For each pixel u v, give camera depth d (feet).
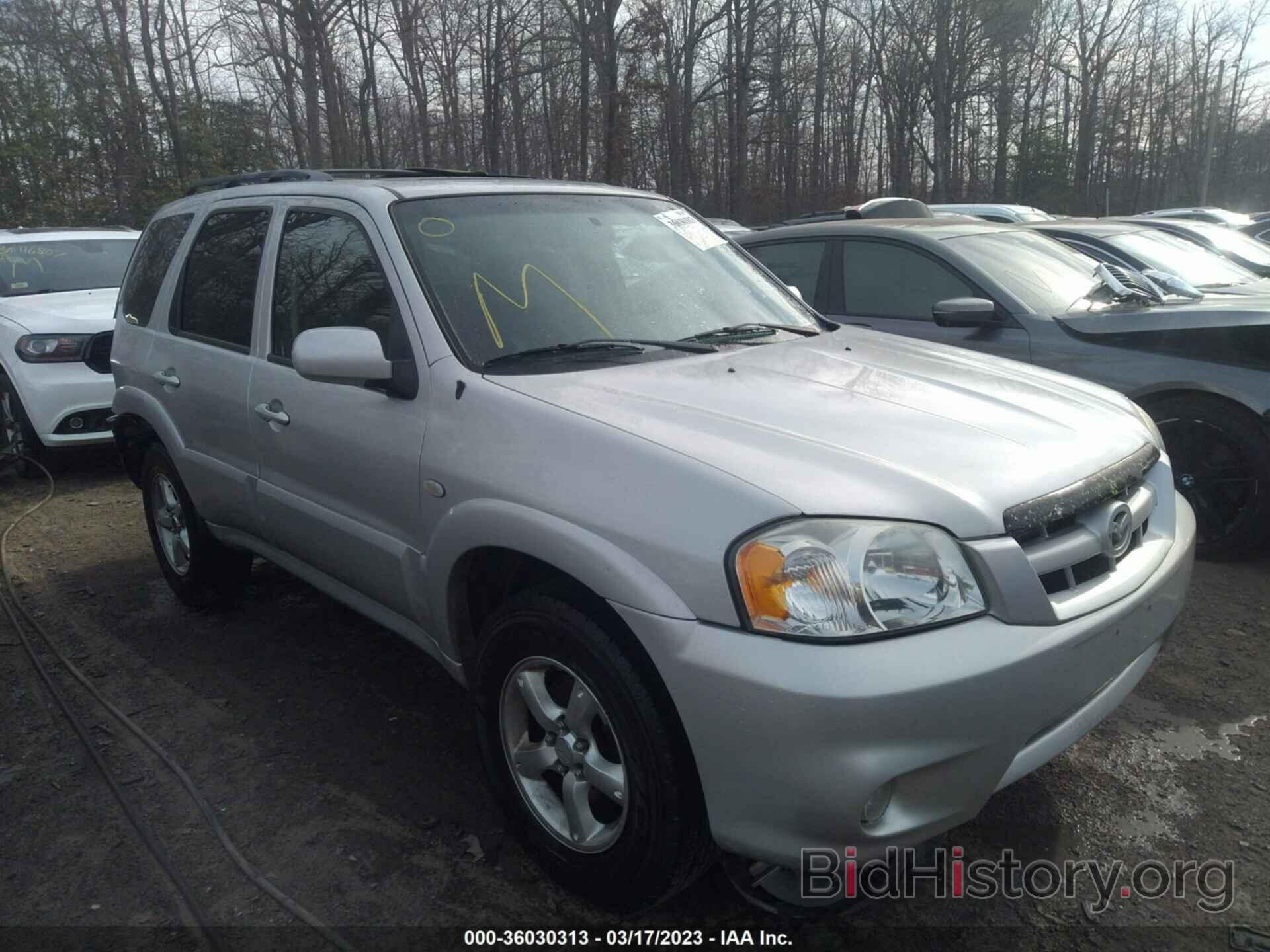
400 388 9.59
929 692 6.62
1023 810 9.70
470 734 11.34
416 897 8.66
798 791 6.66
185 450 13.39
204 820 9.82
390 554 9.86
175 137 66.33
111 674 13.03
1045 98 157.48
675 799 7.38
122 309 15.74
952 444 7.97
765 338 11.14
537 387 8.83
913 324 18.03
